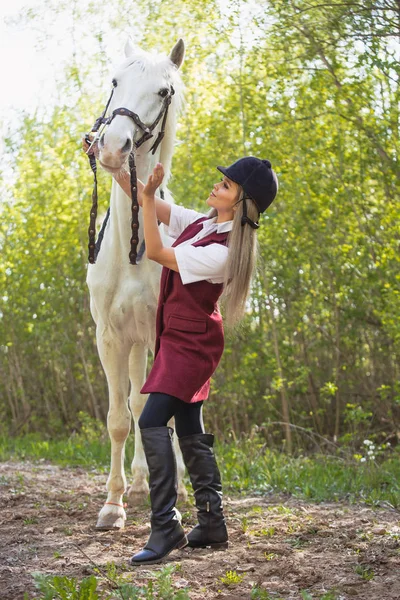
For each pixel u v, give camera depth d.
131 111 4.02
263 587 3.14
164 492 3.42
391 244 8.54
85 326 12.22
